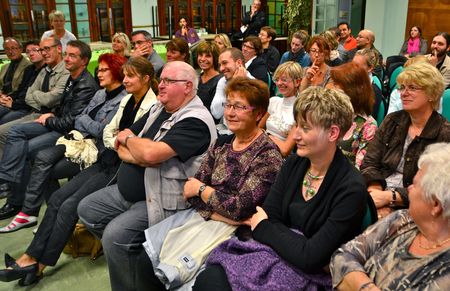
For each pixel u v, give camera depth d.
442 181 0.96
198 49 3.34
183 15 7.80
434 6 7.02
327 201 1.33
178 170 1.87
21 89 3.79
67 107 3.02
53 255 2.16
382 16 7.87
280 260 1.36
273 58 5.37
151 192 1.88
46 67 3.45
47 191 2.72
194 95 2.00
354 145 2.01
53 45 3.34
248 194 1.59
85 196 2.20
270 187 1.61
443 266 0.97
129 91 2.39
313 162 1.39
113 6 6.97
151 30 7.55
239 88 1.64
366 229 1.22
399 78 1.80
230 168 1.69
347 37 6.02
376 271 1.11
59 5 6.36
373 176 1.86
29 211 2.66
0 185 3.07
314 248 1.28
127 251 1.90
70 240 2.37
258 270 1.33
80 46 2.91
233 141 1.77
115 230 1.87
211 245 1.62
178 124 1.87
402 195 1.72
